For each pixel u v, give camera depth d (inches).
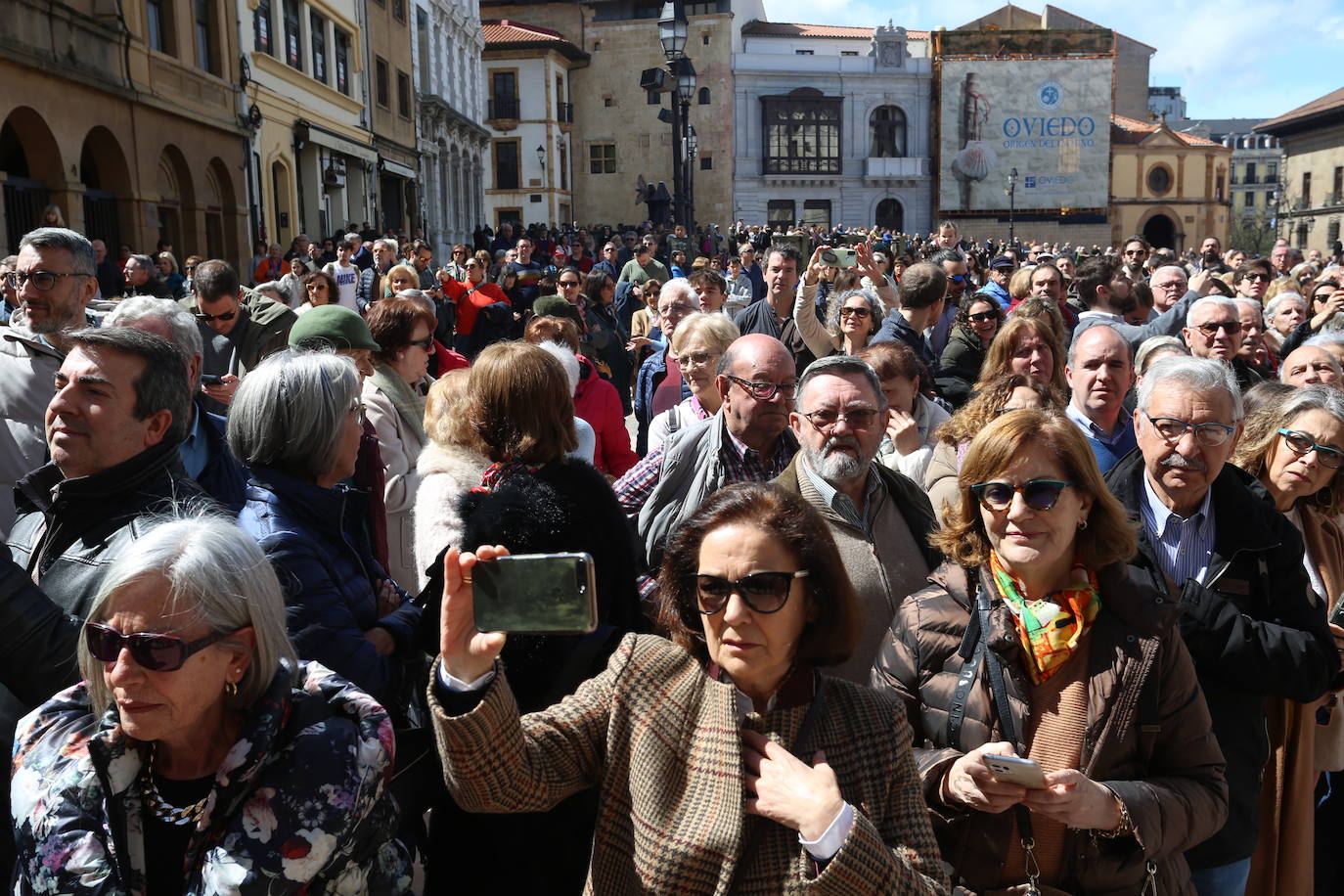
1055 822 96.7
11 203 564.7
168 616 75.2
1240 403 126.3
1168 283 341.1
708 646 81.0
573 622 70.6
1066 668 98.1
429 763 103.0
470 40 1702.8
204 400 175.2
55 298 169.8
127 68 676.7
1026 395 158.9
